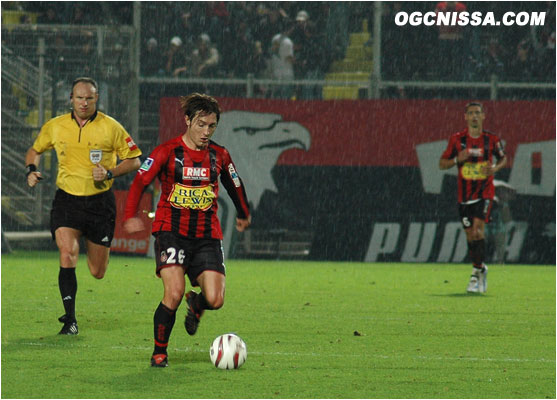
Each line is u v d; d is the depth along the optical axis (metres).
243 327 31.02
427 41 78.69
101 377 21.25
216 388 20.12
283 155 65.56
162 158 22.11
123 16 81.69
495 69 77.81
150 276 51.22
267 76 78.50
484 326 32.03
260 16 80.50
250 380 21.16
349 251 65.88
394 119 65.06
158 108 75.81
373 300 40.47
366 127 65.19
